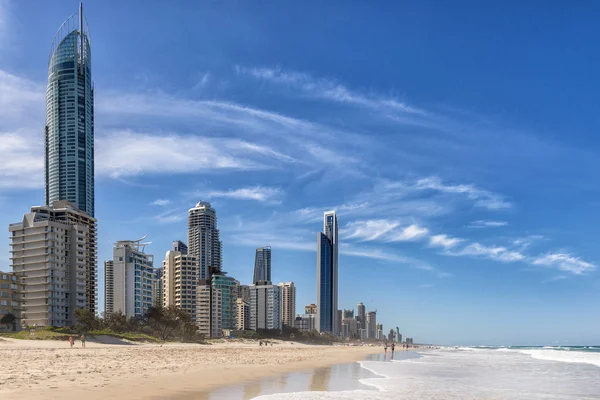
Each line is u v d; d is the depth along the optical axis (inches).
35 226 6545.3
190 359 2409.0
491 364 2866.6
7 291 6087.6
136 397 973.8
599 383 1658.5
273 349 5575.8
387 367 2432.3
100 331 5334.6
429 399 1186.0
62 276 6584.6
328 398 1141.1
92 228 7770.7
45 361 1782.7
